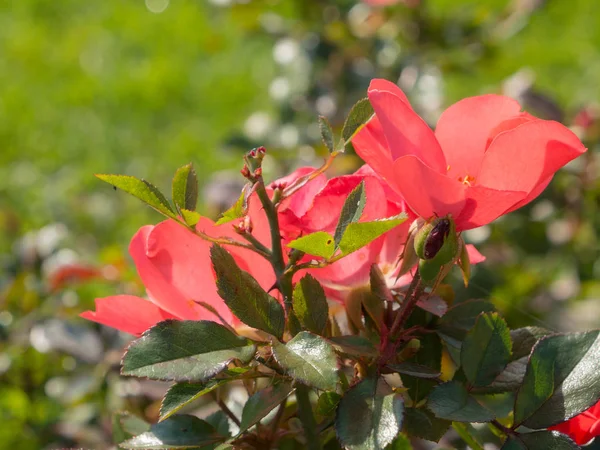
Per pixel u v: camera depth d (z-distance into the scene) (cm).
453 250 57
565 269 143
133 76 288
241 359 57
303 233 59
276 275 59
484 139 61
